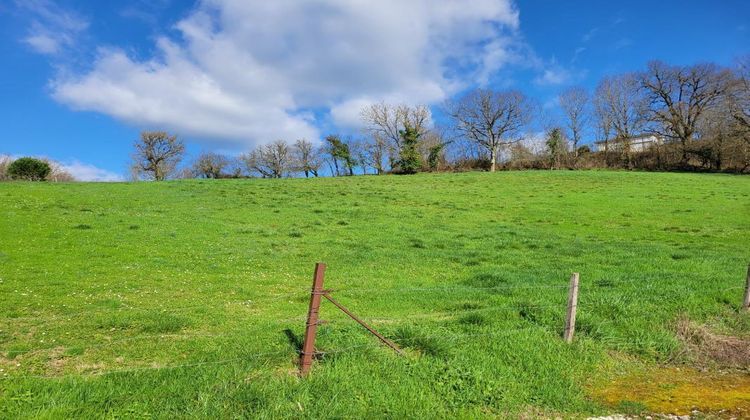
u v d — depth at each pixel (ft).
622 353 31.09
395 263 62.54
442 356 28.09
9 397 21.68
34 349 29.86
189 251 64.13
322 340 30.19
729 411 23.70
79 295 42.60
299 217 98.07
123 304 40.57
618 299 38.68
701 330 33.76
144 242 67.67
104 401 21.76
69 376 24.80
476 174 214.07
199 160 395.34
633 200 130.93
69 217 82.07
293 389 23.27
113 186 129.70
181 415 20.77
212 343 30.96
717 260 61.41
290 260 62.90
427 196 137.28
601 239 83.92
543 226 97.25
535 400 24.36
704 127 279.08
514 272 56.08
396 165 309.42
